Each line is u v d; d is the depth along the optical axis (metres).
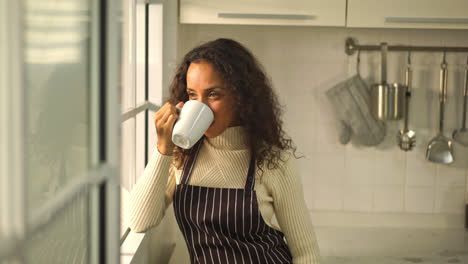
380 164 2.01
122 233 1.08
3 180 0.33
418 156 2.00
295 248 1.09
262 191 1.06
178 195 1.06
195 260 1.06
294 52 1.95
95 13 0.49
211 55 0.99
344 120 1.95
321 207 2.04
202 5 1.60
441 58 1.95
